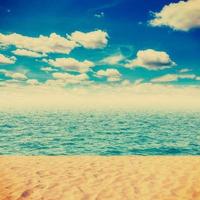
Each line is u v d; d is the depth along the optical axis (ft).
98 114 108.99
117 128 87.66
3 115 103.14
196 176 18.34
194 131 84.64
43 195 14.35
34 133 79.66
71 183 16.65
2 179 17.46
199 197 14.19
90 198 13.96
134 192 15.01
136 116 104.99
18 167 20.93
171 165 21.90
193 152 63.57
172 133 82.12
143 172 19.51
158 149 65.46
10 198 13.80
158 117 103.81
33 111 110.52
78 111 112.88
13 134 78.23
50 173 19.12
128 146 68.85
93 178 17.85
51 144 69.36
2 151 64.08
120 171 19.79
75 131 83.30
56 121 97.35
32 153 61.57
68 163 22.70
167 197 14.20
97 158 25.49
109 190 15.34
